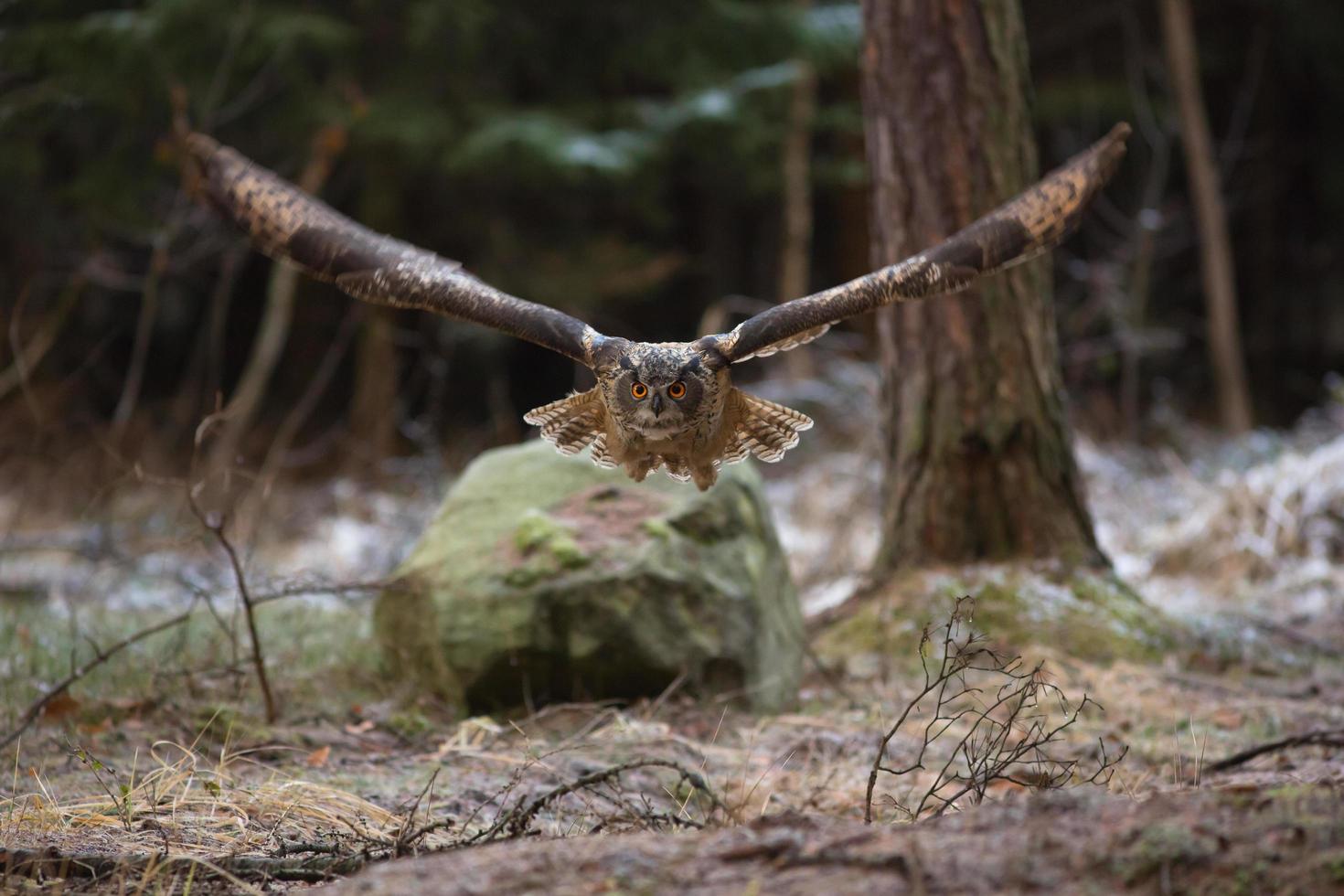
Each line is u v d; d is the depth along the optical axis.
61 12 24.22
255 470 25.61
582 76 27.23
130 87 23.45
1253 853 4.84
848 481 19.05
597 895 4.97
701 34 26.41
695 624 10.66
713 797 7.75
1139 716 10.51
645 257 28.09
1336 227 35.50
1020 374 12.95
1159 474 20.25
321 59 25.14
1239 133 34.41
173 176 24.75
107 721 9.65
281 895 5.88
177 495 20.17
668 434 7.12
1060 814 5.32
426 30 23.59
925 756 9.54
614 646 10.44
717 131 25.66
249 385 22.08
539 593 10.40
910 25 12.83
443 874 5.24
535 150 24.39
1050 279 13.30
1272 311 34.91
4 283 27.48
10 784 8.23
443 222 27.97
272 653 11.98
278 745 9.45
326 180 27.81
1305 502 16.42
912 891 4.82
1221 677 11.89
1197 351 33.25
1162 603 14.94
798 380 23.84
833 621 13.28
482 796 8.37
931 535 13.13
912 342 13.18
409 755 9.55
